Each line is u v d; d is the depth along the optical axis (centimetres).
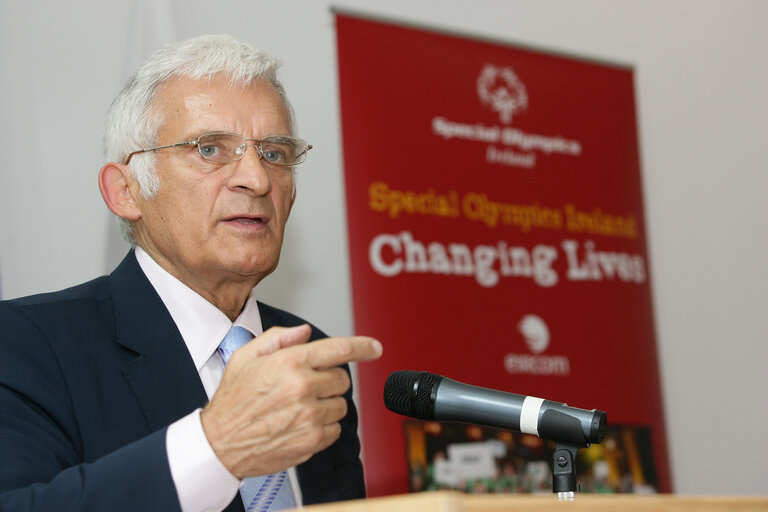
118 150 237
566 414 162
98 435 197
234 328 230
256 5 433
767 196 572
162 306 220
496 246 459
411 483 409
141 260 234
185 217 225
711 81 566
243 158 227
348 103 434
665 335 525
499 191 466
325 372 161
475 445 428
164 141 228
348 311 431
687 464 514
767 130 579
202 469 159
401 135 443
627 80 519
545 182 481
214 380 223
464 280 446
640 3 550
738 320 549
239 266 224
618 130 509
